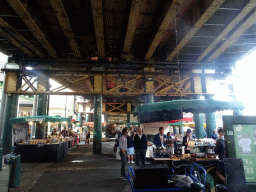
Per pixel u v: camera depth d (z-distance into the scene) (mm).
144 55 16672
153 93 16766
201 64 17844
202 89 17797
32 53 15820
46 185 6109
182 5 11867
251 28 14086
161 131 7887
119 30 14398
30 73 16203
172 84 17359
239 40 15477
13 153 10617
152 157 6207
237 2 10773
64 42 16156
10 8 11234
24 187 5871
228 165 3799
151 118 7484
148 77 17016
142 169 3883
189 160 5008
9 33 12742
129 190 5535
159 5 11789
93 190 5590
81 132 35562
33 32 12531
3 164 9781
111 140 35219
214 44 14625
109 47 16734
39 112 15688
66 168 8852
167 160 5652
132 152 10289
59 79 16625
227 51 16953
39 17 12281
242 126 4371
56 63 16469
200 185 3488
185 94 17469
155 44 14195
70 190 5598
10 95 15719
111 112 35188
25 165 9695
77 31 14008
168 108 4973
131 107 35469
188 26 12398
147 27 14266
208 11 10289
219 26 13195
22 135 11648
